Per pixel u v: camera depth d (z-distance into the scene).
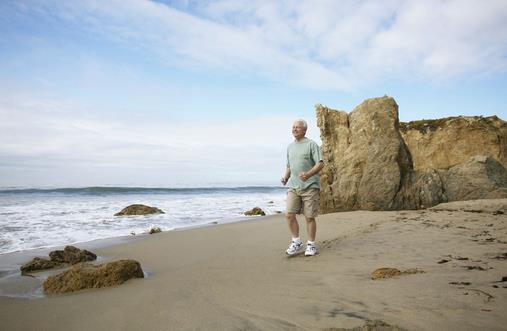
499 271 3.26
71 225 9.88
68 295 3.54
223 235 7.60
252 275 3.91
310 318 2.43
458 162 14.66
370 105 11.92
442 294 2.66
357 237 5.84
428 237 5.38
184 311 2.78
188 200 21.56
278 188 47.00
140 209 13.30
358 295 2.84
